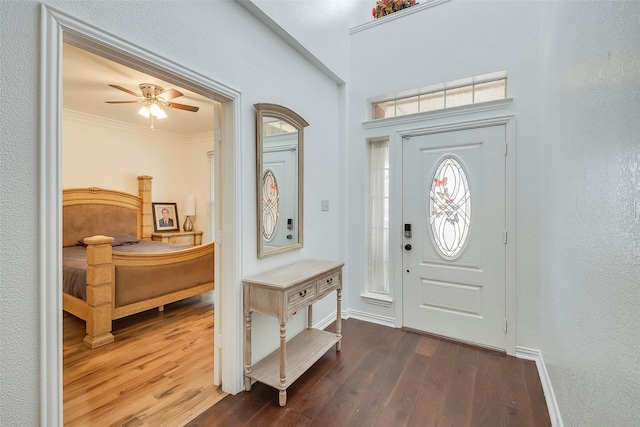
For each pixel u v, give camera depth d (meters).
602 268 1.06
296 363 2.21
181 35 1.64
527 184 2.53
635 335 0.80
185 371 2.32
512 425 1.76
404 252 3.11
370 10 4.01
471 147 2.77
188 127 5.57
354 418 1.82
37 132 1.12
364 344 2.78
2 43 1.04
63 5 1.18
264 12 2.14
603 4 1.06
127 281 3.06
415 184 3.05
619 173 0.92
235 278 2.04
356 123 3.37
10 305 1.07
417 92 3.15
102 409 1.87
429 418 1.82
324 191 3.12
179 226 6.12
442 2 2.90
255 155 2.18
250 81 2.12
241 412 1.86
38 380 1.13
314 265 2.53
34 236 1.12
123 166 5.29
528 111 2.53
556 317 1.83
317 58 2.80
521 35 2.56
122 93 3.75
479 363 2.45
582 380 1.27
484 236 2.72
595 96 1.14
